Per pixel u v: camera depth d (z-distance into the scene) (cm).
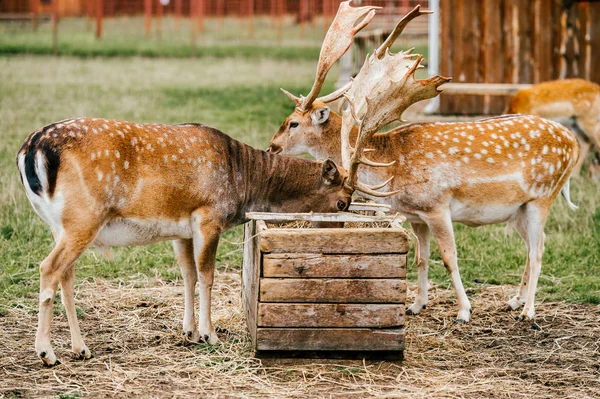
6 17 3384
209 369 576
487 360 614
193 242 617
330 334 579
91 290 758
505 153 723
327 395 536
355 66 2017
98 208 566
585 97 1241
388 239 573
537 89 1255
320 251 571
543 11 1497
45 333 570
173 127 615
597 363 610
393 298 579
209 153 616
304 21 3925
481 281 820
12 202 961
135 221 591
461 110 1512
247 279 670
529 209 739
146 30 3309
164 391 539
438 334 671
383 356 591
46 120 1459
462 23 1493
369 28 1933
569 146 758
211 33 3575
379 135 719
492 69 1505
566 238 920
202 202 612
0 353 599
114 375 563
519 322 702
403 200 715
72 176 555
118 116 1521
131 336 645
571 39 1508
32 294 735
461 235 933
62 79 2027
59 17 3872
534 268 723
